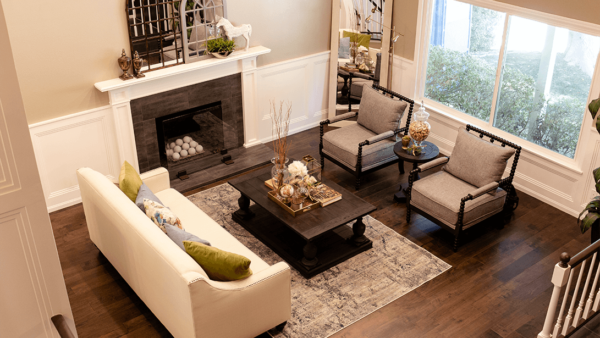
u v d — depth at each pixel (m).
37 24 5.18
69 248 5.37
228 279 3.85
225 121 6.92
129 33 5.72
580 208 5.76
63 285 3.04
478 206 5.22
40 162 5.64
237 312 3.87
